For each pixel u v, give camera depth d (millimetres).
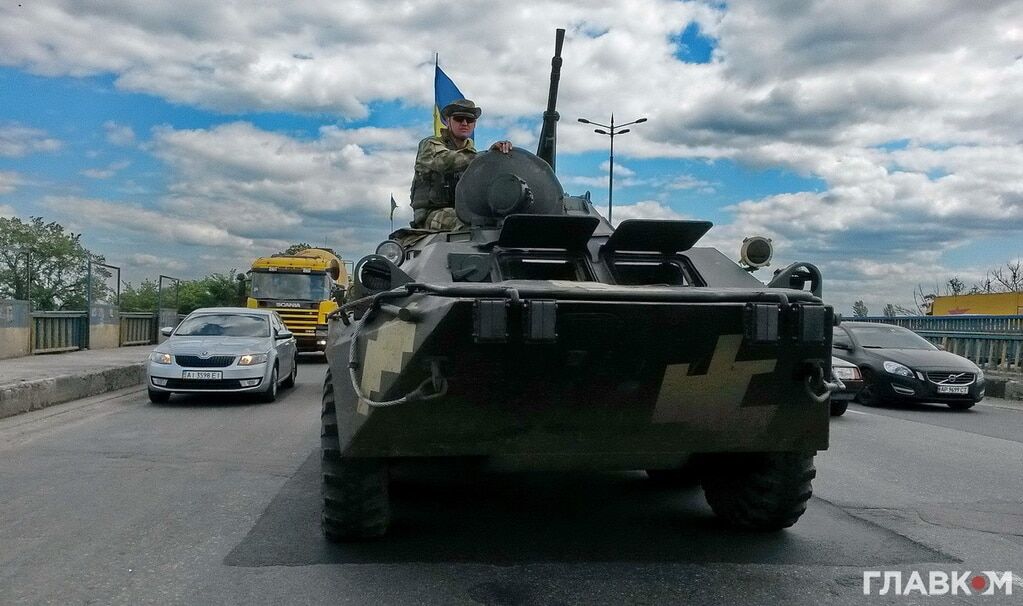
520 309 3834
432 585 4250
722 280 5203
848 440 9727
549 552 4848
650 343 3961
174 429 9906
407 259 5688
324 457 4699
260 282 22641
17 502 6055
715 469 5348
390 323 4051
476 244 5227
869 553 4902
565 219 4953
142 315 25562
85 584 4254
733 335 4000
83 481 6801
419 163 6797
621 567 4578
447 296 3889
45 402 11969
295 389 15133
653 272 5262
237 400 13188
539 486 6680
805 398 4301
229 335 13719
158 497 6227
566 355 3936
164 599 4035
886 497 6520
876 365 13570
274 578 4344
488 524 5477
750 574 4477
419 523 5488
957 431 10641
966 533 5410
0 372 13547
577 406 4125
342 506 4656
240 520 5539
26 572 4449
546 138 7789
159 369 12406
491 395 4004
